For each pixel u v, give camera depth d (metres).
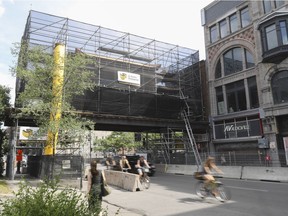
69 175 15.77
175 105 33.94
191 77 37.56
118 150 75.00
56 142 17.88
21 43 17.98
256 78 28.83
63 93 17.89
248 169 19.88
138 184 14.46
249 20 30.31
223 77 33.16
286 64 25.42
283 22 25.36
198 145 34.50
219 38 34.22
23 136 32.81
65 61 17.81
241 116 30.19
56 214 3.88
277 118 26.11
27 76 17.22
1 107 20.75
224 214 8.44
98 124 29.64
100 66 31.42
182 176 23.31
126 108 29.78
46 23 29.00
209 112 35.44
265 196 11.62
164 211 9.13
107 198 12.07
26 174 25.30
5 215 3.89
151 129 36.28
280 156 23.98
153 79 35.22
